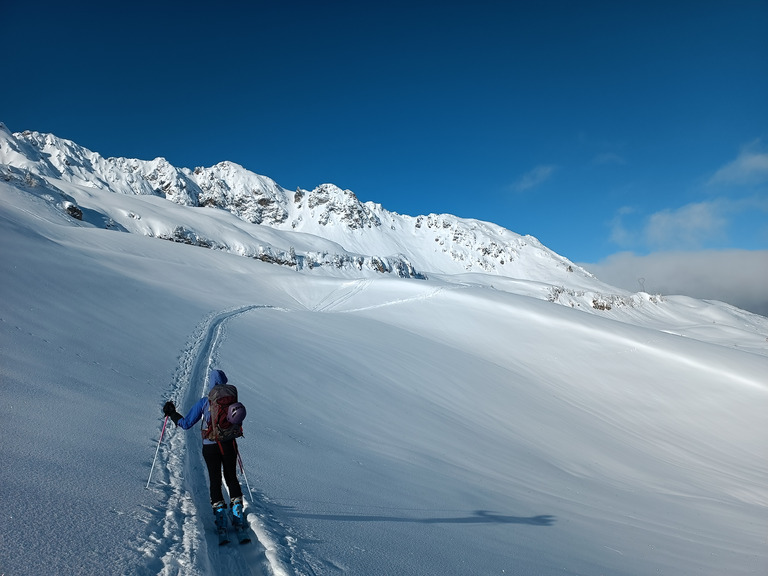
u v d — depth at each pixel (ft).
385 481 23.26
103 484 13.20
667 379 90.17
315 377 47.32
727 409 79.61
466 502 23.54
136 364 32.14
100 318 41.73
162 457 17.69
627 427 72.69
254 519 12.92
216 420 13.24
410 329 114.62
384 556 13.01
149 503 13.00
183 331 51.90
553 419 64.49
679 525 32.27
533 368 94.48
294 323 83.87
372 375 58.13
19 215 158.40
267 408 31.99
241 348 50.08
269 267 216.95
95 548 9.43
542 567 15.93
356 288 177.68
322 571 10.75
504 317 123.85
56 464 13.43
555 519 24.86
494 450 42.01
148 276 113.80
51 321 33.68
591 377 91.15
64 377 23.22
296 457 22.67
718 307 445.78
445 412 52.06
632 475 49.67
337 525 14.76
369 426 36.76
